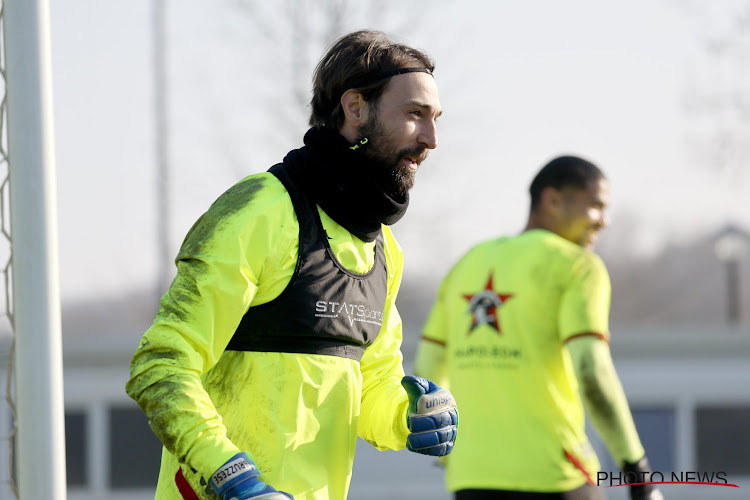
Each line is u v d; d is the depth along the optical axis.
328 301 8.16
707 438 35.91
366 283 8.53
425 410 8.47
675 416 36.22
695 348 36.94
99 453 35.81
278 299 8.02
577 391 14.81
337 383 8.31
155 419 7.49
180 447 7.42
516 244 15.15
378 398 9.11
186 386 7.49
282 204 8.02
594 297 14.41
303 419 8.12
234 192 8.10
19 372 9.03
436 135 8.53
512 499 14.49
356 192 8.25
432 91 8.56
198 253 7.80
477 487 14.70
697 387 36.00
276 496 7.28
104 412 36.06
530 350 14.59
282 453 8.04
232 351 8.15
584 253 14.70
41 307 9.05
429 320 16.47
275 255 7.92
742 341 37.34
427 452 8.55
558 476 14.42
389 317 9.33
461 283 15.55
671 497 34.44
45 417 9.03
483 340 14.95
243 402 8.09
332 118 8.47
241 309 7.80
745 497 34.62
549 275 14.56
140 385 7.58
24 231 9.05
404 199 8.57
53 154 9.23
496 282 15.00
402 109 8.38
